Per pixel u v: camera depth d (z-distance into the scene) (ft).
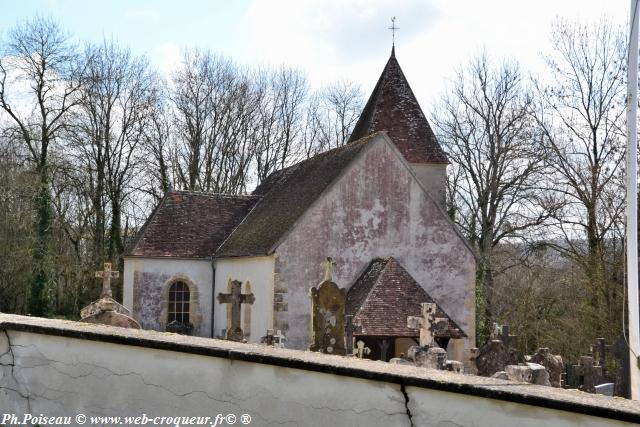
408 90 112.88
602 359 71.92
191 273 106.52
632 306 33.71
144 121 158.61
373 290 80.64
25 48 136.36
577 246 107.96
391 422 17.48
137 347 20.40
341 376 18.06
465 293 91.56
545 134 116.47
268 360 18.70
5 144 138.82
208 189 172.76
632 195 34.14
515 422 16.26
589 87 109.40
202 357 19.69
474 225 139.13
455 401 16.87
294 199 96.17
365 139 93.71
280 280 85.51
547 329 104.83
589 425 15.56
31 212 134.31
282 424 18.63
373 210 89.10
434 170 109.91
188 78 174.19
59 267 140.87
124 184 156.35
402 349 82.89
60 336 21.27
